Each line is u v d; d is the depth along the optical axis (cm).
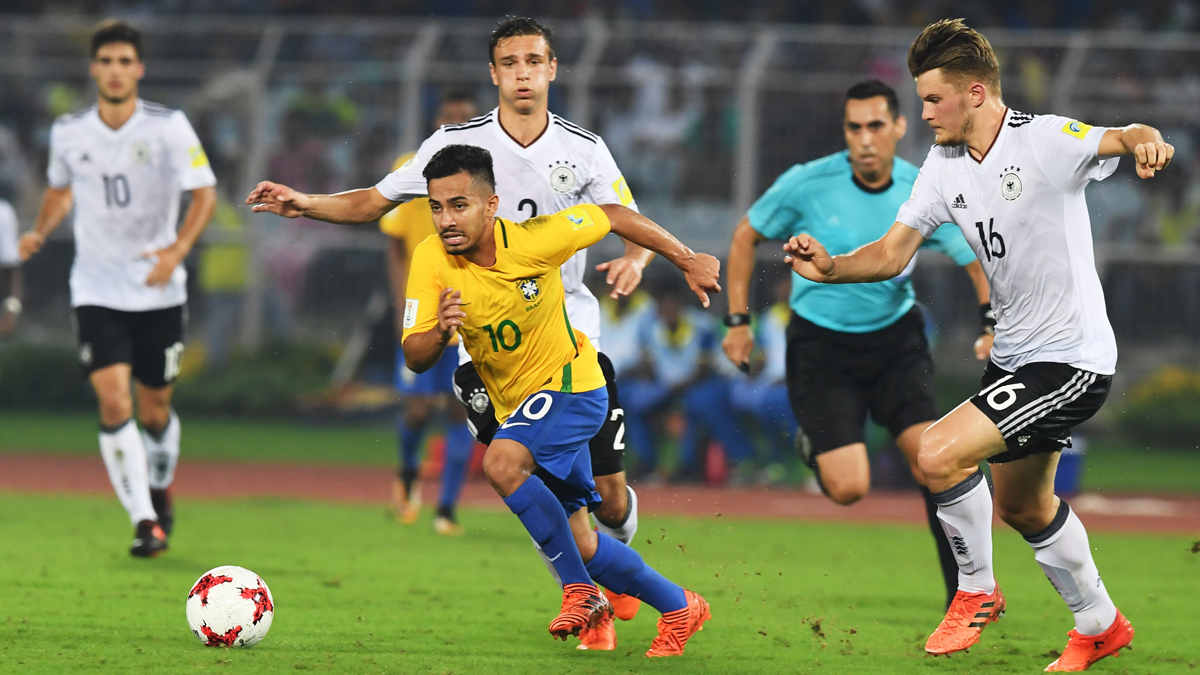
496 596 2278
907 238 1755
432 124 5822
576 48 5722
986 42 1664
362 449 5503
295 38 5947
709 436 4781
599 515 1923
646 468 4762
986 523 1747
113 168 2611
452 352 3241
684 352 4722
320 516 3572
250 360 6097
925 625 2102
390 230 3225
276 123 5925
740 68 5622
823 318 2292
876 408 2314
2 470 4528
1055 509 1728
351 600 2181
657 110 5753
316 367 6103
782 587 2508
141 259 2642
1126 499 4588
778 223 2361
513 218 1902
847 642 1922
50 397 6244
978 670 1716
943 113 1677
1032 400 1659
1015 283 1691
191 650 1684
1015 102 5362
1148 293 5619
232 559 2642
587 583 1631
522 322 1656
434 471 4600
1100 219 5769
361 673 1570
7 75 6153
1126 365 5794
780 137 5397
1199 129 5506
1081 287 1662
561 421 1661
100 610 1981
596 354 1759
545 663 1670
